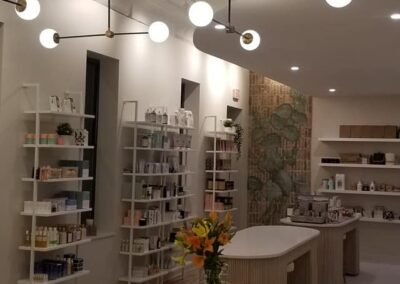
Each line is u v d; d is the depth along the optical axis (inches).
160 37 148.9
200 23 130.0
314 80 332.5
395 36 221.9
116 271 250.5
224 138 368.8
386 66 282.7
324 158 388.8
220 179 348.2
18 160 191.9
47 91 206.8
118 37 250.5
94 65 255.6
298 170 402.9
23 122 194.4
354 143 390.3
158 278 273.9
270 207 409.4
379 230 381.4
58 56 212.8
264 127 413.4
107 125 252.5
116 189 251.0
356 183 386.0
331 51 253.0
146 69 273.7
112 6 245.4
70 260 201.8
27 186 195.8
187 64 317.4
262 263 167.0
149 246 257.9
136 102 250.8
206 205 343.6
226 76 374.9
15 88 191.3
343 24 206.4
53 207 192.9
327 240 269.3
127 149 258.7
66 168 201.0
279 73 313.4
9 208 187.9
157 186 266.5
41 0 203.5
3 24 186.9
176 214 286.2
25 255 194.5
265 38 232.2
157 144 265.9
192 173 305.9
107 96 253.3
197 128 334.6
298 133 404.2
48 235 189.8
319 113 399.9
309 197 279.7
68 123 209.6
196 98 335.3
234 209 355.9
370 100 388.5
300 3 184.2
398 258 375.2
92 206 253.1
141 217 255.0
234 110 408.2
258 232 218.8
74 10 221.8
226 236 111.2
